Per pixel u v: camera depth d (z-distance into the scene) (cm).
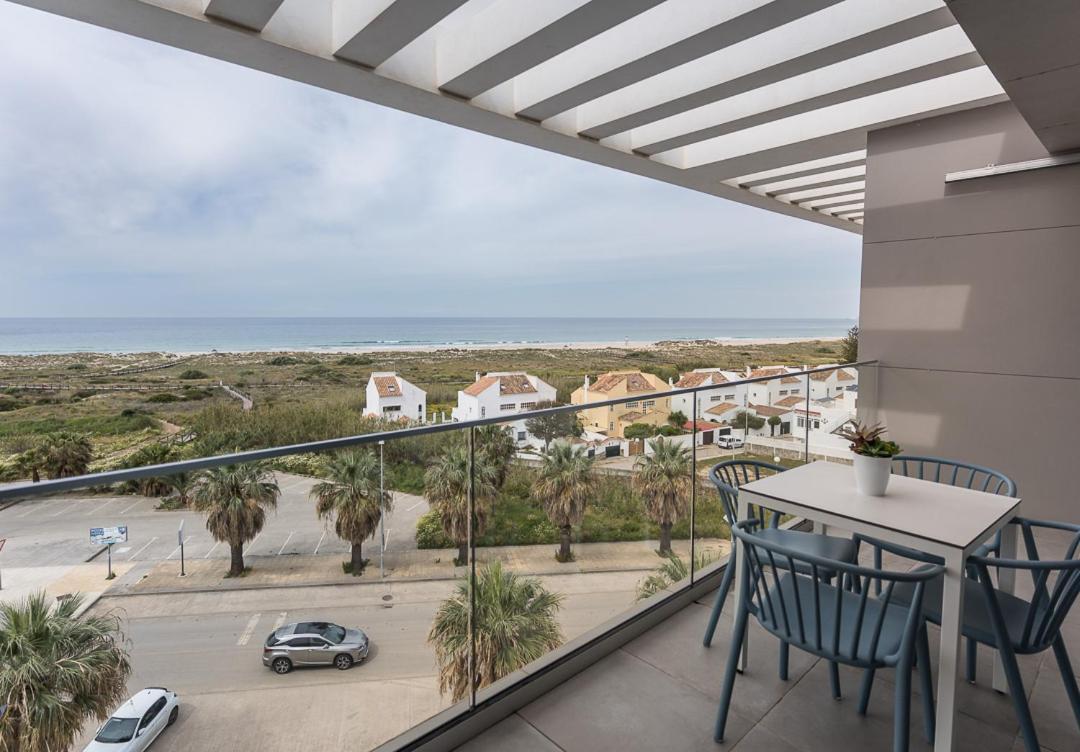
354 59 291
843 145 446
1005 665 163
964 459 398
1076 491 357
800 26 290
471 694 189
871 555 318
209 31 259
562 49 280
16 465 2066
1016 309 374
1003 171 368
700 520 287
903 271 420
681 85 343
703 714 195
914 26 260
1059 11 190
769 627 174
